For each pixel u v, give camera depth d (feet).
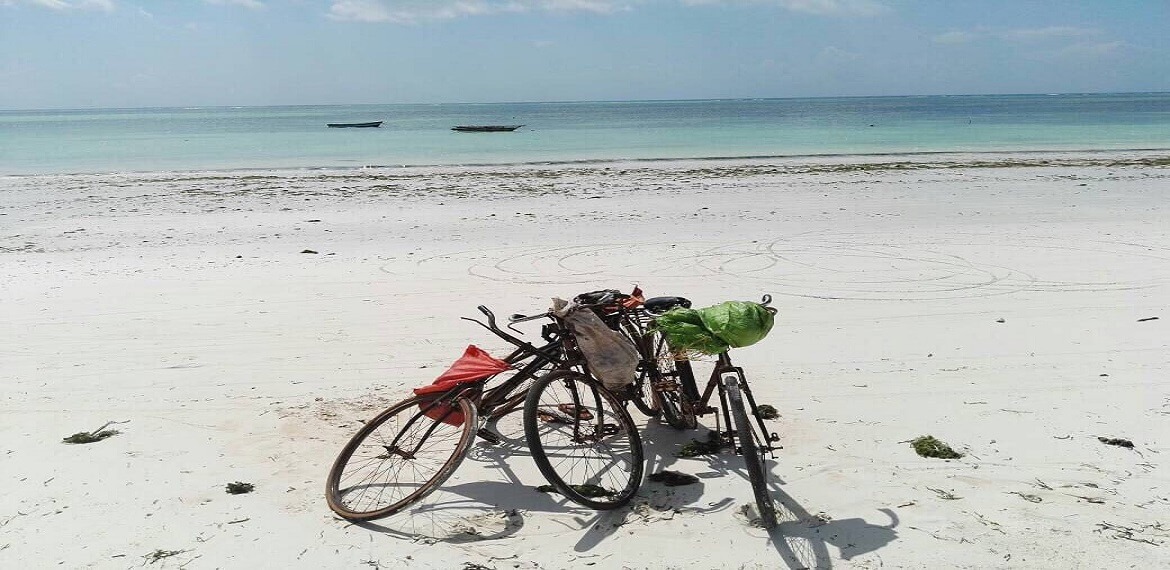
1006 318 23.26
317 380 18.90
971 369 18.84
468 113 485.15
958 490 12.87
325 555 11.28
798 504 12.52
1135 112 274.98
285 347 21.56
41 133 199.11
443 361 20.29
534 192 57.57
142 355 20.92
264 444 15.19
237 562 11.12
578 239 38.22
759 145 114.62
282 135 171.42
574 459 14.48
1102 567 10.60
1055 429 15.19
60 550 11.41
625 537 11.71
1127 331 21.63
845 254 33.35
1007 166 73.46
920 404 16.69
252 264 33.35
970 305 24.80
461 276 30.45
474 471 14.07
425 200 54.03
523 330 23.08
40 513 12.49
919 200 50.57
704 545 11.43
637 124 220.02
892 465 13.83
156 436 15.57
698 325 13.23
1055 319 23.03
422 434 15.64
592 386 13.25
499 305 25.94
